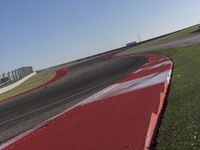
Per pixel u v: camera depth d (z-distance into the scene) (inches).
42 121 386.3
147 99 296.5
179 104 257.3
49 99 612.4
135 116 246.2
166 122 217.2
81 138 234.4
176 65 559.2
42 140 272.4
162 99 292.4
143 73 545.6
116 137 209.6
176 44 1336.1
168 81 394.0
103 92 457.7
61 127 298.2
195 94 276.8
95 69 1240.8
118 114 273.4
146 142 186.5
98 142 211.9
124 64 1096.8
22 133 348.8
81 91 593.3
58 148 229.0
